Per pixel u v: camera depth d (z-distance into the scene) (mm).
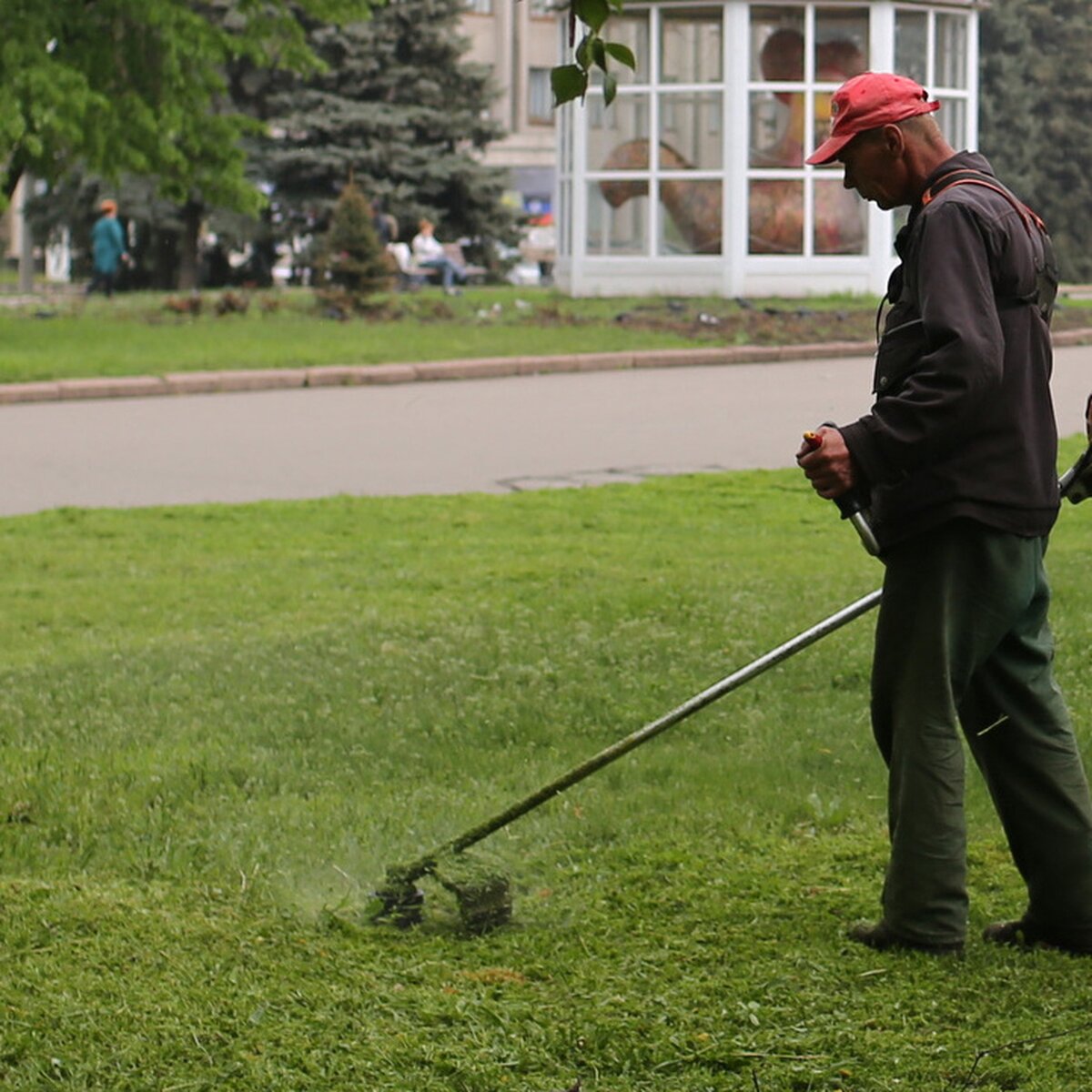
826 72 52062
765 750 11633
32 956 7883
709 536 20312
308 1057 6859
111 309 51531
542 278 95375
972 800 10219
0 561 19078
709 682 13312
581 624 15289
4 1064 6824
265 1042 6984
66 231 81500
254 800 10703
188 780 11031
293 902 8781
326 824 10094
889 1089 6547
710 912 8531
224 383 35406
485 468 26172
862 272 53000
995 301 7301
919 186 7547
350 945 8094
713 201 52750
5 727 12398
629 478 25203
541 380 36906
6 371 35656
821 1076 6625
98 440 28766
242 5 46344
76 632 15797
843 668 13523
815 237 52688
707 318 44906
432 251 63750
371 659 14250
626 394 34406
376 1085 6645
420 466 26359
